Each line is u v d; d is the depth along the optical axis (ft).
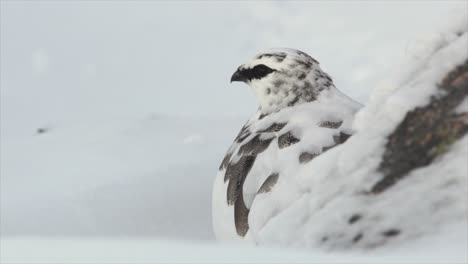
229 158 30.76
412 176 18.81
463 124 19.53
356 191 19.20
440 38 22.04
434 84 20.94
